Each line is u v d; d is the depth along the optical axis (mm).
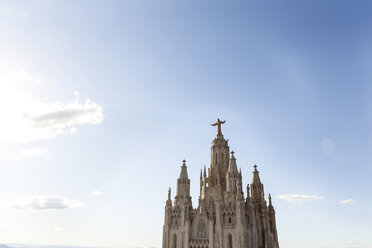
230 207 115125
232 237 109500
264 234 127000
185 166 133000
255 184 139125
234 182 120938
